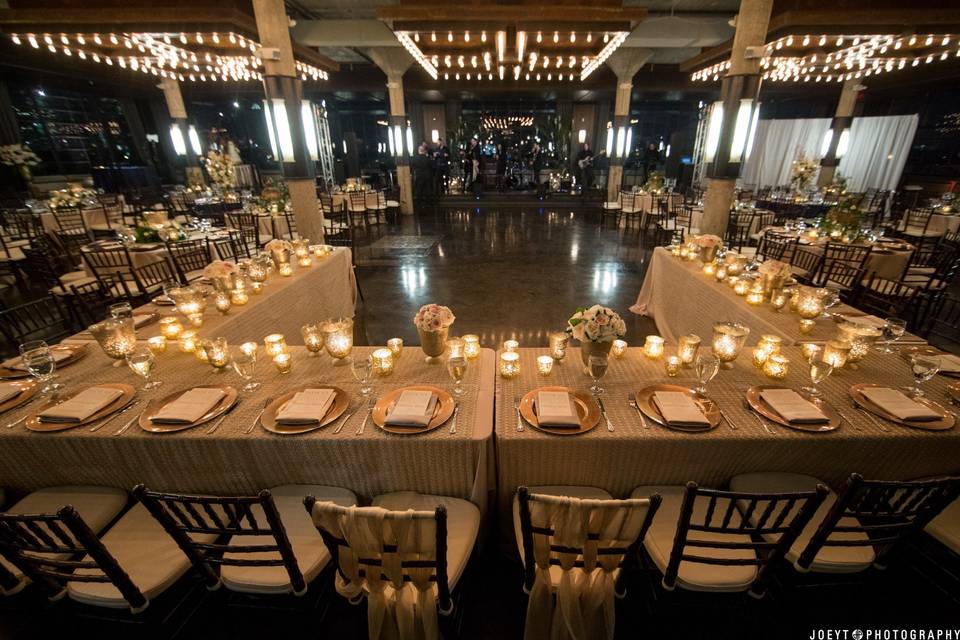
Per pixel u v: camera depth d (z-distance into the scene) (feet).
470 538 5.48
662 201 29.32
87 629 6.00
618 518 4.18
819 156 40.83
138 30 17.21
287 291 12.07
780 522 4.39
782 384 6.76
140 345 8.27
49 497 6.05
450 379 7.05
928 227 24.09
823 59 22.67
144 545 5.45
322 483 6.15
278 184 25.96
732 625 5.94
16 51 28.96
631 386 6.81
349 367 7.41
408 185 40.11
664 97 48.80
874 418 5.90
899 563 6.66
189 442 5.73
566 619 4.78
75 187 26.71
